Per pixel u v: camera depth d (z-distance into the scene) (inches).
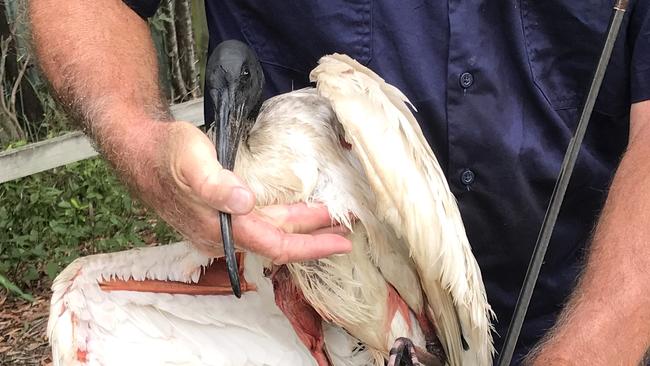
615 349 18.1
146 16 25.9
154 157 20.0
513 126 24.8
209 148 18.7
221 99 24.8
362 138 21.9
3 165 56.1
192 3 77.1
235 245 19.5
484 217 25.7
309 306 27.0
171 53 75.2
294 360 26.7
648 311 18.5
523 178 25.2
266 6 25.5
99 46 23.7
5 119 71.6
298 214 21.8
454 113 24.5
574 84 24.8
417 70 24.4
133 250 25.6
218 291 25.8
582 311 18.9
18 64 72.2
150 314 24.8
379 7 24.1
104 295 24.2
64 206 63.6
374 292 26.0
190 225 19.9
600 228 20.7
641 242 19.5
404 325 26.7
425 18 24.1
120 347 24.0
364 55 24.5
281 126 24.7
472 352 26.0
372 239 24.5
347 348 28.8
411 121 23.4
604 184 26.1
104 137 21.5
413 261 24.6
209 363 25.1
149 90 23.2
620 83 24.3
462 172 25.1
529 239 26.2
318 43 25.0
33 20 25.1
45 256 62.4
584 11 23.5
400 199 22.2
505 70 24.5
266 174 24.1
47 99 72.4
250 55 25.6
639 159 21.5
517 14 24.0
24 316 57.7
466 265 24.3
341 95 22.2
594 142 25.8
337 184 24.0
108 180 66.3
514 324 20.6
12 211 63.1
